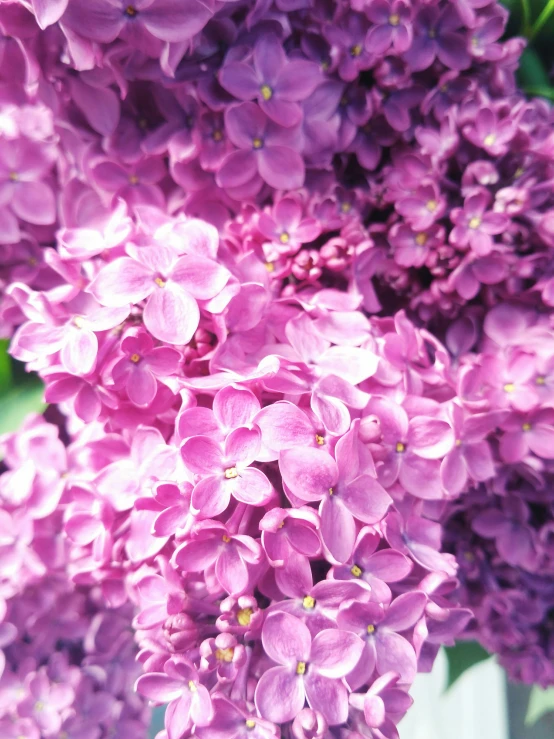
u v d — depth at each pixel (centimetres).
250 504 8
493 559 13
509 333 12
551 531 12
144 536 9
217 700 8
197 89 11
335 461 8
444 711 24
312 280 11
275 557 8
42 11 9
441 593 9
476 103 12
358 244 11
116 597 10
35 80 11
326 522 8
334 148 12
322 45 12
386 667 8
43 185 12
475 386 11
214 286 9
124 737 13
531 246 12
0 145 11
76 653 14
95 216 12
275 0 11
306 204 12
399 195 12
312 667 8
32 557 12
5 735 12
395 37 11
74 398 10
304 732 8
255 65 11
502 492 12
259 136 12
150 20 10
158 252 9
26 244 12
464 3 11
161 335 9
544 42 13
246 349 10
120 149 12
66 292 10
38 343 9
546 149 11
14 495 12
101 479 10
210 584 8
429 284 12
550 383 11
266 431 8
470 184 11
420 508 10
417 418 10
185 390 9
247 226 11
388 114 12
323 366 10
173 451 9
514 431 11
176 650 8
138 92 12
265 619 8
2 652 12
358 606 8
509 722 22
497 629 13
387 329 11
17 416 13
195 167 12
